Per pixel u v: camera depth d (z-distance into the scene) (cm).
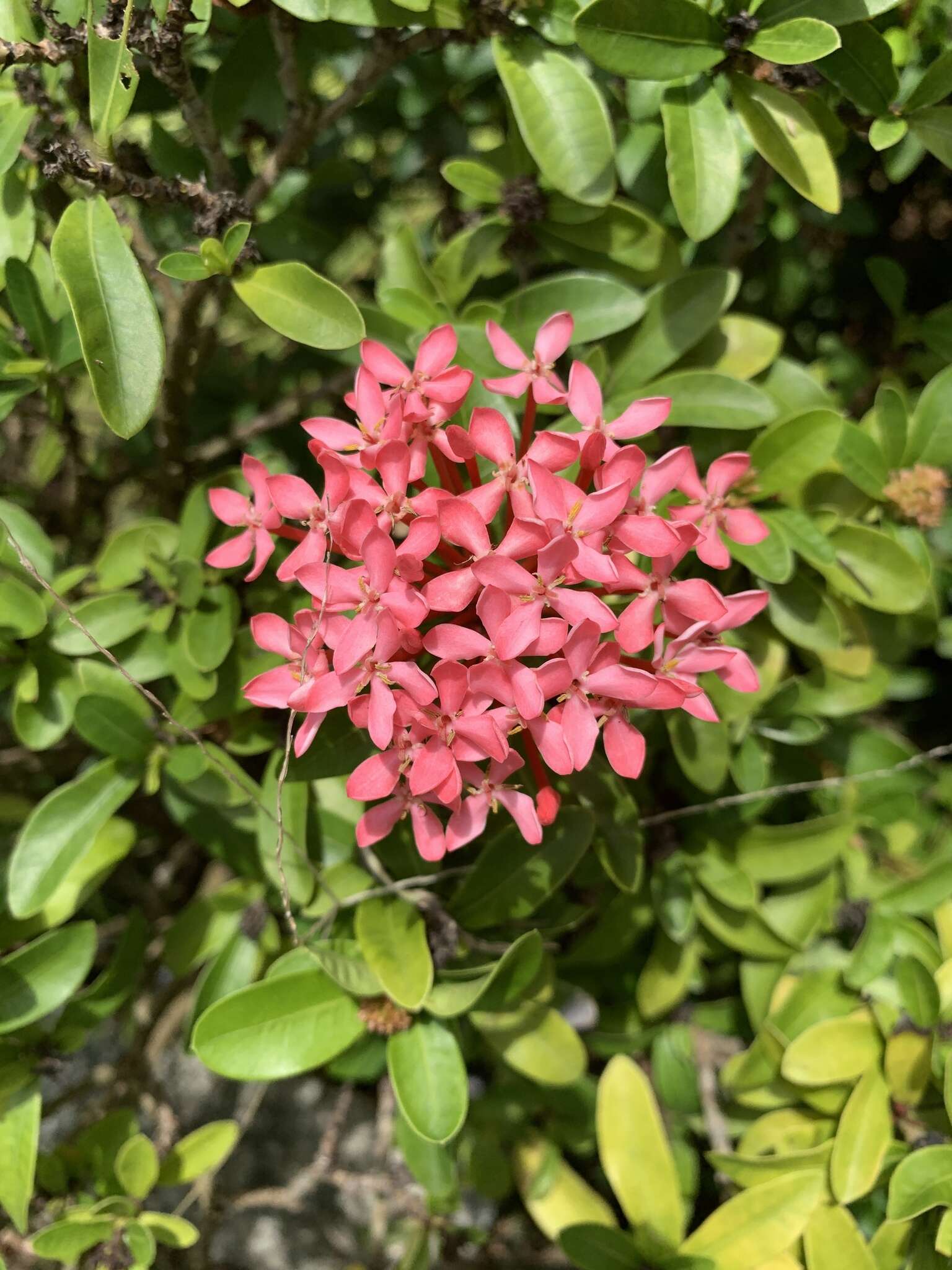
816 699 31
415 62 35
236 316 45
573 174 25
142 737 28
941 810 38
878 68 25
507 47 25
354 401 22
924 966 27
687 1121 33
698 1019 33
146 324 22
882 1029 28
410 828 27
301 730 21
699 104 25
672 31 23
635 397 28
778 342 28
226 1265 38
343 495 20
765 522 27
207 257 24
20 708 28
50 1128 42
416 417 21
